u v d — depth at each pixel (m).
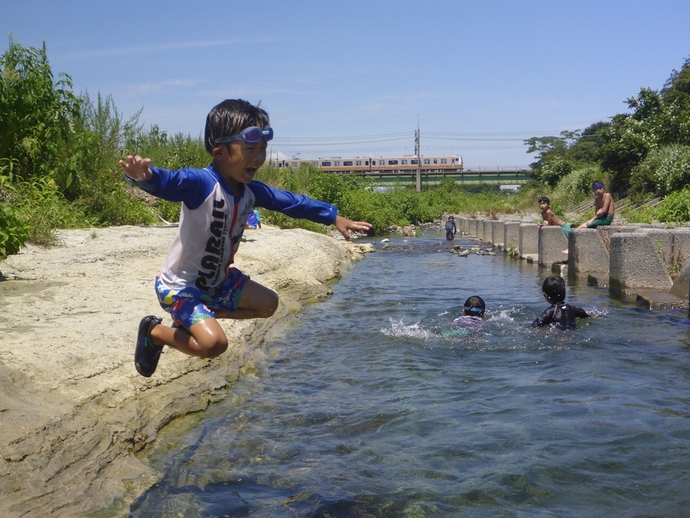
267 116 3.73
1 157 14.10
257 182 3.93
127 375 5.54
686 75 41.16
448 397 5.93
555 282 8.91
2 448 3.89
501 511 3.83
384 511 3.88
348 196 31.03
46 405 4.57
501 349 7.66
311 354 7.73
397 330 8.85
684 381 6.22
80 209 15.23
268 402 5.97
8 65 14.23
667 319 9.18
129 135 17.08
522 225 19.48
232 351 7.12
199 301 3.87
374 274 15.82
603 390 5.97
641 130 37.62
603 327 8.68
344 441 5.00
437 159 89.62
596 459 4.45
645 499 3.91
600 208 15.05
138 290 8.33
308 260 14.48
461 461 4.52
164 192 3.41
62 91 14.94
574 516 3.75
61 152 15.26
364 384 6.46
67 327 6.25
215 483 4.34
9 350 5.27
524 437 4.87
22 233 9.23
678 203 18.81
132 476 4.38
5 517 3.50
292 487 4.25
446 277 15.01
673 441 4.71
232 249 3.84
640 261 11.59
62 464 4.09
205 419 5.54
